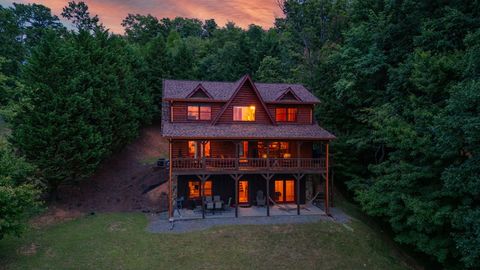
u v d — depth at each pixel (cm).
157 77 4203
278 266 1644
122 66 3322
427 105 1798
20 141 2095
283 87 2862
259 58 4781
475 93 1198
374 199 2033
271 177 2334
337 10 4356
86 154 2275
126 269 1550
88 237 1867
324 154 2686
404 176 1761
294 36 4703
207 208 2247
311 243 1861
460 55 1712
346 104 2903
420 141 1667
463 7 1962
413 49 2273
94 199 2572
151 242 1808
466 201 1501
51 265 1559
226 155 2517
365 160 2883
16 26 4103
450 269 1742
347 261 1744
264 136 2252
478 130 1205
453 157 1562
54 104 2189
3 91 2683
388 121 1941
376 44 2514
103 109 2609
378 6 2872
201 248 1755
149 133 4066
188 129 2305
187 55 4488
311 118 2656
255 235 1906
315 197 2606
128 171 3134
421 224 1645
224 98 2519
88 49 2844
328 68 3250
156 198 2609
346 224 2128
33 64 2238
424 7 2245
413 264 1961
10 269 1502
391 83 2259
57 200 2455
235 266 1617
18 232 1545
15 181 1762
